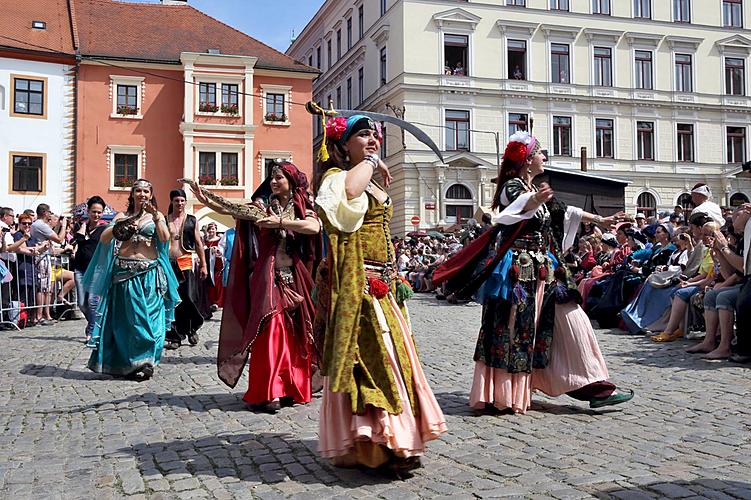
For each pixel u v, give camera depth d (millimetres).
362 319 3451
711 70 39000
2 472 3773
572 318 4949
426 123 35344
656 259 10180
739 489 3293
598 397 4953
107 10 35406
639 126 38062
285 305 5203
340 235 3432
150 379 6613
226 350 5254
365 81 40344
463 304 16109
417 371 3578
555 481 3434
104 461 3961
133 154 33250
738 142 39562
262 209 5176
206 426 4746
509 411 4988
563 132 37000
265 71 34469
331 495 3289
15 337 10352
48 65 32219
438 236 26234
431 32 35562
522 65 36812
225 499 3291
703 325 8758
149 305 6598
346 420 3420
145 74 33375
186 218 8789
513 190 4832
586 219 5023
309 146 35031
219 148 33156
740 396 5547
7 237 11711
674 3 38781
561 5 37281
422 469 3678
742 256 7840
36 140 32000
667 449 4027
